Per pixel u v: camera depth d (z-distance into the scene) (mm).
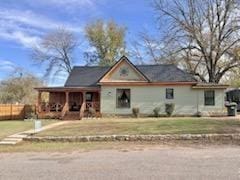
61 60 53594
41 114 30766
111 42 55125
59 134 17906
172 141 16000
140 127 19359
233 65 36719
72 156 12398
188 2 37375
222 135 16031
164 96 30547
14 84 51438
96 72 35031
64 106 30531
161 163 10375
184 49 38625
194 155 11852
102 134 17438
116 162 10789
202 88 30094
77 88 30906
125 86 30812
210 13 36844
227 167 9492
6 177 8844
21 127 22188
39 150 14273
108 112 30750
